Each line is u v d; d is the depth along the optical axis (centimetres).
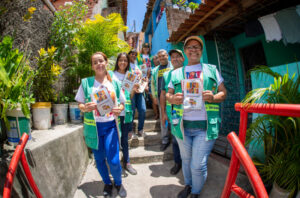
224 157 335
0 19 216
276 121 204
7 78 142
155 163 329
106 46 425
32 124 277
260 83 267
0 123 188
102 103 196
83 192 238
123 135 295
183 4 631
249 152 266
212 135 191
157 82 367
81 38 409
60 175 197
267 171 213
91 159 336
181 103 199
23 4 257
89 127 210
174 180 271
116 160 212
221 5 320
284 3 335
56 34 351
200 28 434
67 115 363
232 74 501
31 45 279
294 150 187
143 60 505
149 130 439
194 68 207
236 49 514
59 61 354
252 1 297
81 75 400
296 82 203
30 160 150
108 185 238
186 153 211
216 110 197
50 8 361
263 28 351
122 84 286
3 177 126
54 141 196
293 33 317
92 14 629
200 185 201
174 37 504
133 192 244
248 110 94
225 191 105
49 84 304
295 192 183
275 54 422
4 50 162
